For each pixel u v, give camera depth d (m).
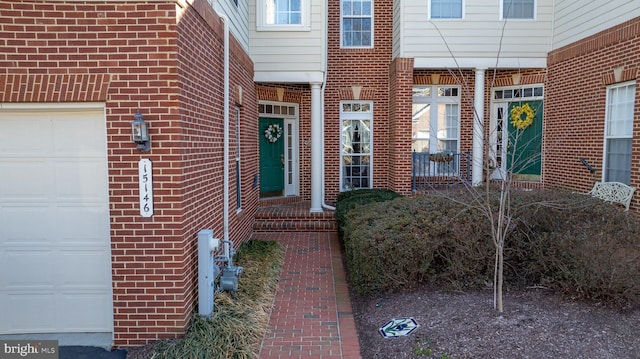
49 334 4.11
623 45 7.19
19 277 4.08
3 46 3.73
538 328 3.80
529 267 4.81
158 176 3.86
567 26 8.79
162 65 3.79
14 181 4.02
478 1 9.29
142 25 3.77
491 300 4.50
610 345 3.54
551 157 9.34
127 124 3.82
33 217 4.05
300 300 5.22
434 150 10.55
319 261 6.91
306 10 8.77
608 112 7.72
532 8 9.35
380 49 10.39
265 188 10.34
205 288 4.20
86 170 4.02
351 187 10.73
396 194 8.91
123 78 3.79
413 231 4.90
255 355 3.83
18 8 3.72
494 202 5.29
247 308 4.56
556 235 4.72
